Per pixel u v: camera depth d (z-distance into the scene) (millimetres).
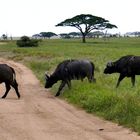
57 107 16578
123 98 15414
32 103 17625
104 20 110938
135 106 14109
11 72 19500
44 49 66438
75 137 11391
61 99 18938
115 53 52688
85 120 13906
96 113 15016
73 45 86375
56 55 49969
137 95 16406
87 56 46750
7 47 77125
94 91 18047
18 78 28797
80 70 20625
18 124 13117
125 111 13953
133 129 12445
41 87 23734
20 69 36281
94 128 12641
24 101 18250
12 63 44469
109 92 17375
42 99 18953
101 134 11812
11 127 12664
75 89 19594
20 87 23719
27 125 12969
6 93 19609
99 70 29047
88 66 20859
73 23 110625
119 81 21219
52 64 36875
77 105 16984
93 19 109625
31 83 25797
